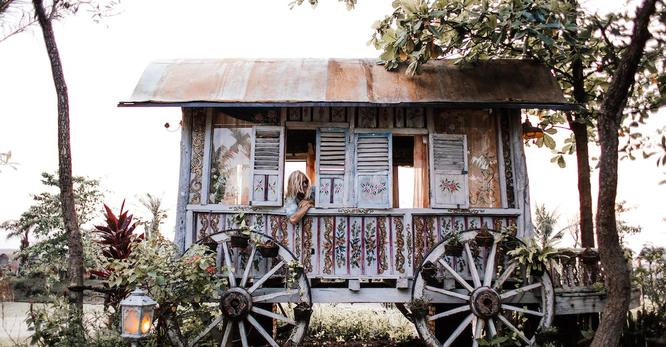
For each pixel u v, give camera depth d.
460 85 7.04
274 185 6.98
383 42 7.57
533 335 6.79
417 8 6.68
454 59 7.59
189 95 6.78
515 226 6.68
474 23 6.66
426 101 6.65
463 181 7.02
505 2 7.34
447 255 6.74
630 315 6.89
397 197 9.56
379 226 6.96
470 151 7.18
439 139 7.12
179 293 6.09
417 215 6.96
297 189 7.04
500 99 6.75
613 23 7.28
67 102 6.46
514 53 8.14
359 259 6.87
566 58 7.45
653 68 7.15
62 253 11.62
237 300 6.39
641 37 4.93
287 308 9.77
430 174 7.01
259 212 6.93
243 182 7.08
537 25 6.53
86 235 11.13
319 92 6.82
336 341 8.55
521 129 7.20
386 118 7.20
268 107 7.07
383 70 7.44
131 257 6.56
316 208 6.93
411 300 6.53
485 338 6.46
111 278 6.12
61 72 6.45
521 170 7.05
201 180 7.06
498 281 6.52
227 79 7.12
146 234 7.10
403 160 9.56
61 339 5.73
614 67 7.64
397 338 8.65
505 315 7.22
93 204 12.52
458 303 7.16
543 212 10.27
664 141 6.16
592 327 7.00
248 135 7.17
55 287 6.96
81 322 6.01
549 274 6.53
